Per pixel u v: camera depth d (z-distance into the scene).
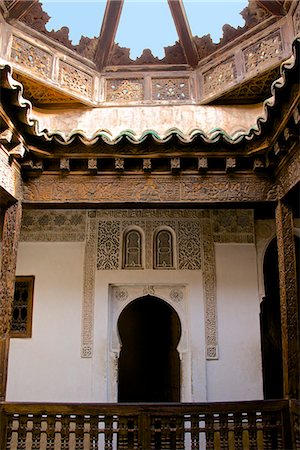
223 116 3.99
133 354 6.93
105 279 4.43
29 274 4.43
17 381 4.19
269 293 5.24
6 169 2.97
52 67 3.80
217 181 3.33
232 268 4.47
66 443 2.88
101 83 4.19
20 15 3.47
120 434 2.89
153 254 4.50
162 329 6.54
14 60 3.50
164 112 4.07
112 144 3.09
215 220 4.58
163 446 2.87
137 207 3.39
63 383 4.20
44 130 3.04
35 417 2.92
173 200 3.29
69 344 4.28
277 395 5.10
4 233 3.18
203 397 4.16
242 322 4.36
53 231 4.54
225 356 4.27
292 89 2.44
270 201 3.28
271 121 2.84
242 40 3.75
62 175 3.35
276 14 3.44
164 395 6.30
